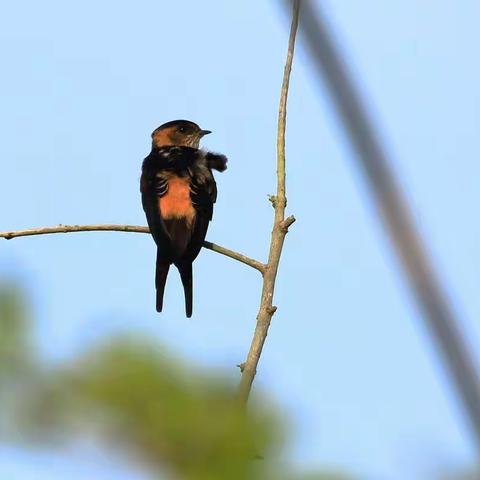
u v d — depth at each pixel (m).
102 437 2.36
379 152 2.51
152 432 2.39
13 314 2.49
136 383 2.42
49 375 2.38
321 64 2.50
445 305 2.44
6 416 2.32
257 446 2.48
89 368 2.42
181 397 2.45
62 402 2.36
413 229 2.49
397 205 2.50
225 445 2.44
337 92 2.50
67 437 2.33
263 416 2.53
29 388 2.35
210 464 2.42
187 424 2.42
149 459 2.38
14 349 2.41
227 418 2.47
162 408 2.42
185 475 2.39
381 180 2.50
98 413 2.37
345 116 2.50
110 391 2.39
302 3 2.57
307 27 2.51
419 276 2.46
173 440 2.40
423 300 2.45
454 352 2.39
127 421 2.38
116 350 2.47
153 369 2.46
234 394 2.54
